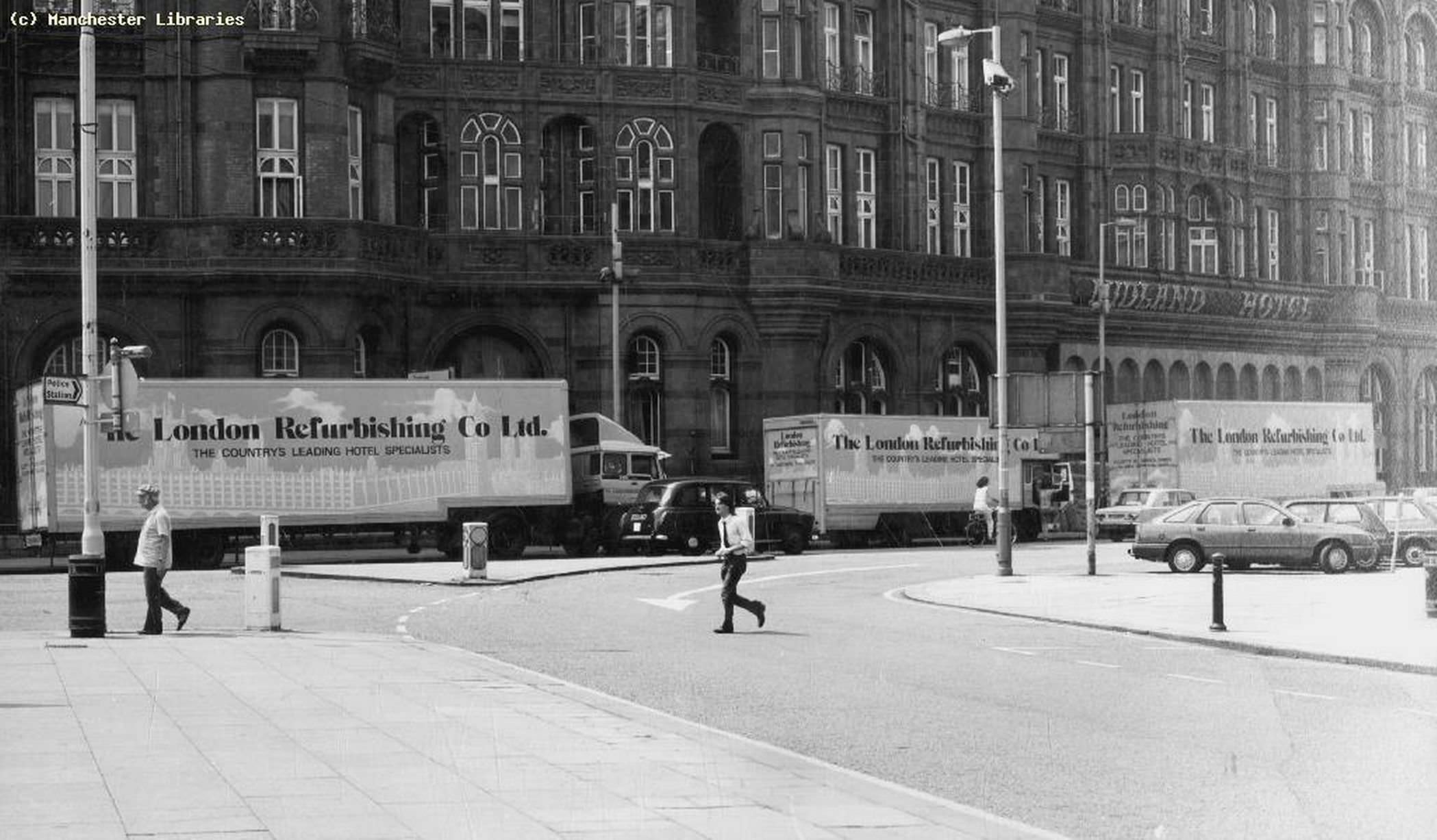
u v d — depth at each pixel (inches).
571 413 2716.5
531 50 2716.5
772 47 2874.0
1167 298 3555.6
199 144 2379.4
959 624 1344.7
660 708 850.1
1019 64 3294.8
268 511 2098.9
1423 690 930.1
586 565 1998.0
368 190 2475.4
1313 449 3191.4
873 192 3083.2
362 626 1314.0
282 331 2410.2
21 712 788.0
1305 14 3971.5
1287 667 1045.8
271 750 678.5
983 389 3225.9
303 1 2378.2
